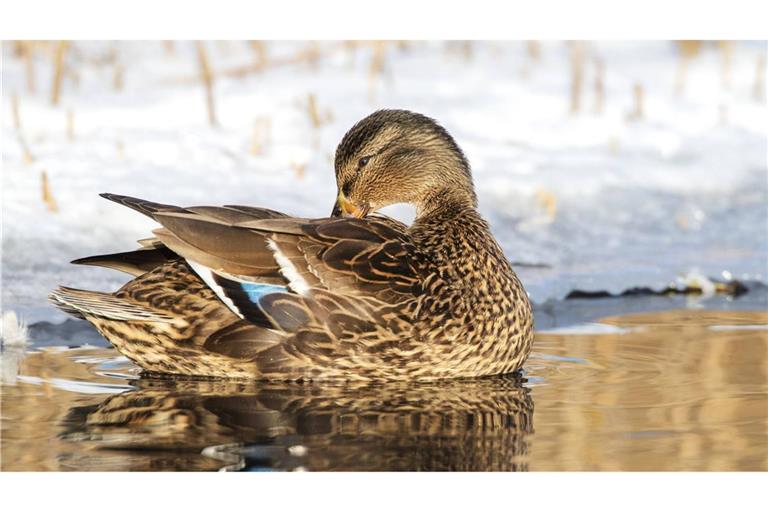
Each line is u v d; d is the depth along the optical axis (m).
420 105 21.44
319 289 11.27
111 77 21.95
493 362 11.76
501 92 22.72
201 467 8.80
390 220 12.48
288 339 11.30
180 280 11.40
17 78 21.09
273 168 18.33
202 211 11.30
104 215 15.95
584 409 10.56
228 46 23.98
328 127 20.02
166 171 17.67
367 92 21.89
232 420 10.03
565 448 9.42
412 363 11.41
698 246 17.39
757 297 15.84
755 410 10.53
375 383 11.42
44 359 12.15
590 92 23.33
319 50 23.84
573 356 12.64
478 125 20.98
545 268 16.25
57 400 10.54
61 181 16.80
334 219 11.74
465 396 10.98
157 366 11.61
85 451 9.11
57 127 18.92
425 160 13.11
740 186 19.75
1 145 17.75
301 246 11.33
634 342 13.25
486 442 9.54
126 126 19.33
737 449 9.44
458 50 25.00
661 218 18.34
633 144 21.06
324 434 9.66
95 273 14.47
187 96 21.11
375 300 11.30
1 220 15.27
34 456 8.98
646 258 16.80
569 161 20.08
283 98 21.31
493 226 17.42
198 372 11.52
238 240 11.20
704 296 15.88
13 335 12.77
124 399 10.62
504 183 18.80
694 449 9.44
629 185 19.41
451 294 11.59
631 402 10.78
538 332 13.81
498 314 11.74
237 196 17.02
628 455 9.27
